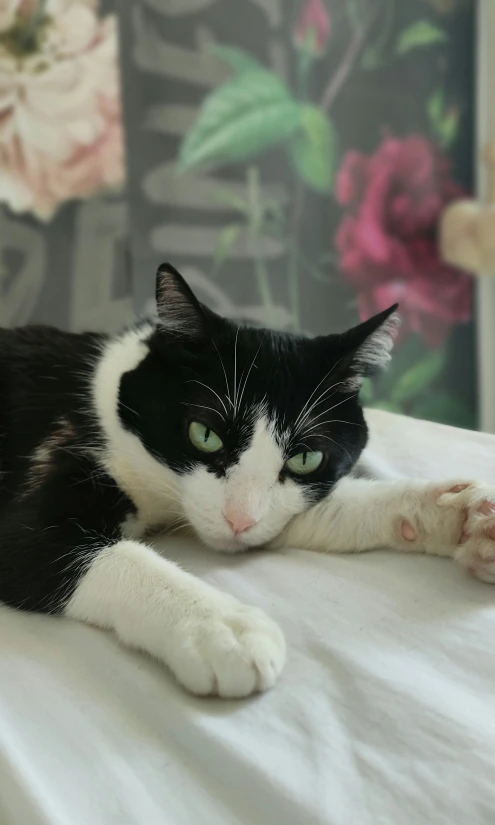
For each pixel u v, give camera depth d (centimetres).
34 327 46
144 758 26
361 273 79
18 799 24
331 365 38
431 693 27
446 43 76
